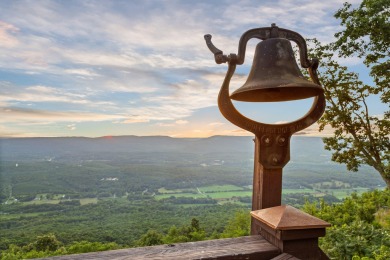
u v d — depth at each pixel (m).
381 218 10.86
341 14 11.22
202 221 39.44
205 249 1.55
